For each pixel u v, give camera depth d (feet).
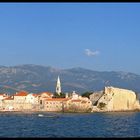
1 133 472.03
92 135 447.83
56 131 515.91
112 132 504.02
